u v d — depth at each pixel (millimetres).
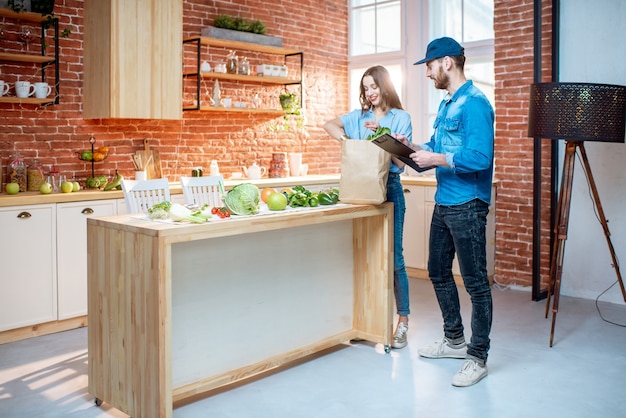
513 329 4316
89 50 4820
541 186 5266
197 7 5633
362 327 3980
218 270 3166
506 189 5539
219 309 3186
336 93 6980
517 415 2936
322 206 3551
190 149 5648
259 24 5914
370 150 3574
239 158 6043
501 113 5516
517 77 5398
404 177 6184
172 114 5023
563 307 4902
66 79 4840
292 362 3672
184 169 5609
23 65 4637
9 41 4562
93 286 3033
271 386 3307
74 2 4867
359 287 3971
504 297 5230
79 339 4156
